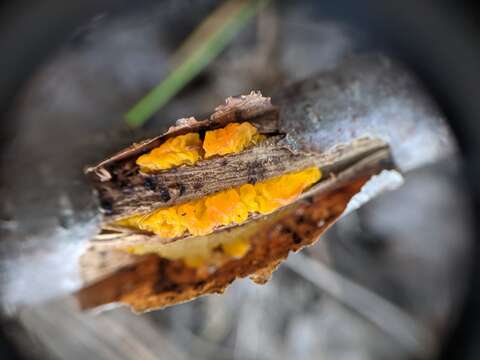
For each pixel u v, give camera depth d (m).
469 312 0.11
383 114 0.09
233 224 0.09
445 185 0.12
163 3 0.12
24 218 0.10
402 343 0.12
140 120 0.12
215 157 0.08
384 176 0.09
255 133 0.09
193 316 0.12
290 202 0.09
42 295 0.11
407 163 0.10
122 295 0.10
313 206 0.09
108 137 0.10
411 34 0.10
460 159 0.10
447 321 0.12
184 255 0.09
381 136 0.09
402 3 0.10
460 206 0.12
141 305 0.09
